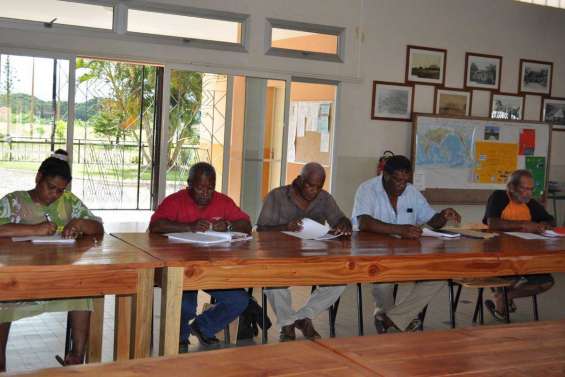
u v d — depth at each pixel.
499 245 4.30
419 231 4.42
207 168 4.18
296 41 7.48
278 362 2.01
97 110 10.50
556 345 2.32
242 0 7.11
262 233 4.26
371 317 5.27
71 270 2.95
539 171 8.69
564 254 4.22
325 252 3.69
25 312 3.33
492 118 8.36
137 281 3.10
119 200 10.63
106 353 4.10
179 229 4.05
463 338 2.37
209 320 4.22
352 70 7.71
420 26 8.03
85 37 6.50
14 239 3.43
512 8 8.55
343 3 7.61
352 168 7.81
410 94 8.02
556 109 8.95
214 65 7.04
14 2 6.24
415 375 1.96
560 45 8.91
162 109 6.93
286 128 7.51
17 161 6.43
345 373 1.94
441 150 8.11
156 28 6.80
